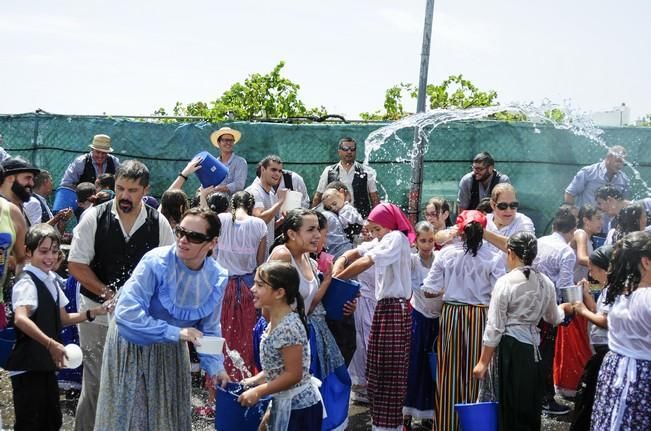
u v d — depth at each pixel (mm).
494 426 4812
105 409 4066
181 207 6250
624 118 10531
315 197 9109
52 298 4801
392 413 5367
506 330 5012
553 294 5066
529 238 5031
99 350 4941
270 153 9922
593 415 4480
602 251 4988
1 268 5121
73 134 10188
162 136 10000
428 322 5836
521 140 9625
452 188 9672
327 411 5000
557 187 9625
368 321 6371
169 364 4113
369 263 5238
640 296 4250
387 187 9812
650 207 7090
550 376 6270
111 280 4832
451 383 5355
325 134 9930
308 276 5031
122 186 4711
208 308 4164
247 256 6199
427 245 5980
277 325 4082
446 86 12422
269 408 4176
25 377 4789
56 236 4852
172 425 4125
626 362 4293
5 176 5824
